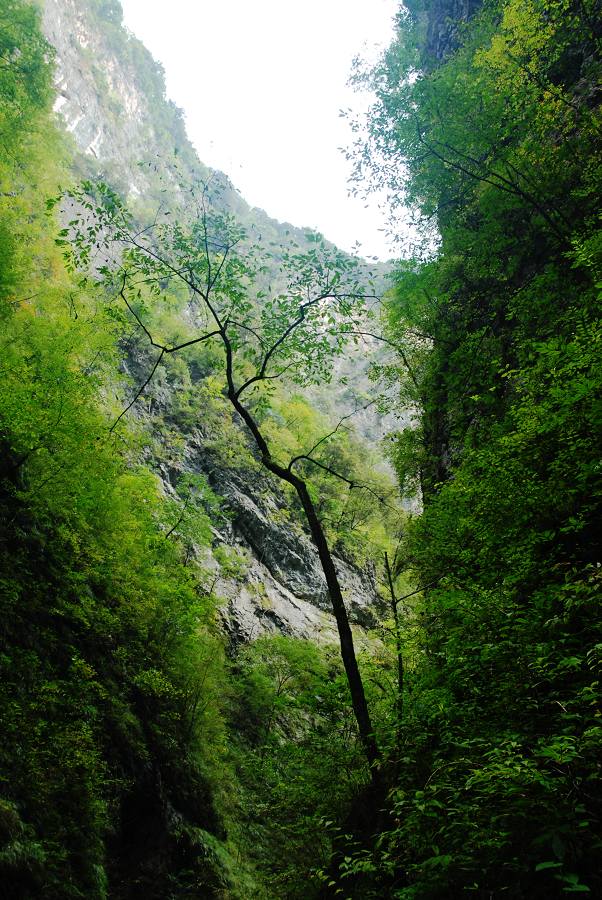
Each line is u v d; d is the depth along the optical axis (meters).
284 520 56.22
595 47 17.47
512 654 6.31
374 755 8.18
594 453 7.77
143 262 11.02
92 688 15.61
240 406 11.18
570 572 5.95
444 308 20.81
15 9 21.94
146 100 158.88
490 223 17.31
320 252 11.20
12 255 19.20
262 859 20.73
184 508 28.00
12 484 15.71
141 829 15.82
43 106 23.44
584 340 8.64
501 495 9.03
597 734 3.79
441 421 20.36
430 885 4.48
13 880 9.58
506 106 16.06
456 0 33.22
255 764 13.65
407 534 13.52
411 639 10.27
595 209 14.04
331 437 11.58
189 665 21.89
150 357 56.25
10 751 11.15
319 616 51.16
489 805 4.25
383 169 18.08
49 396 15.38
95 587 18.59
